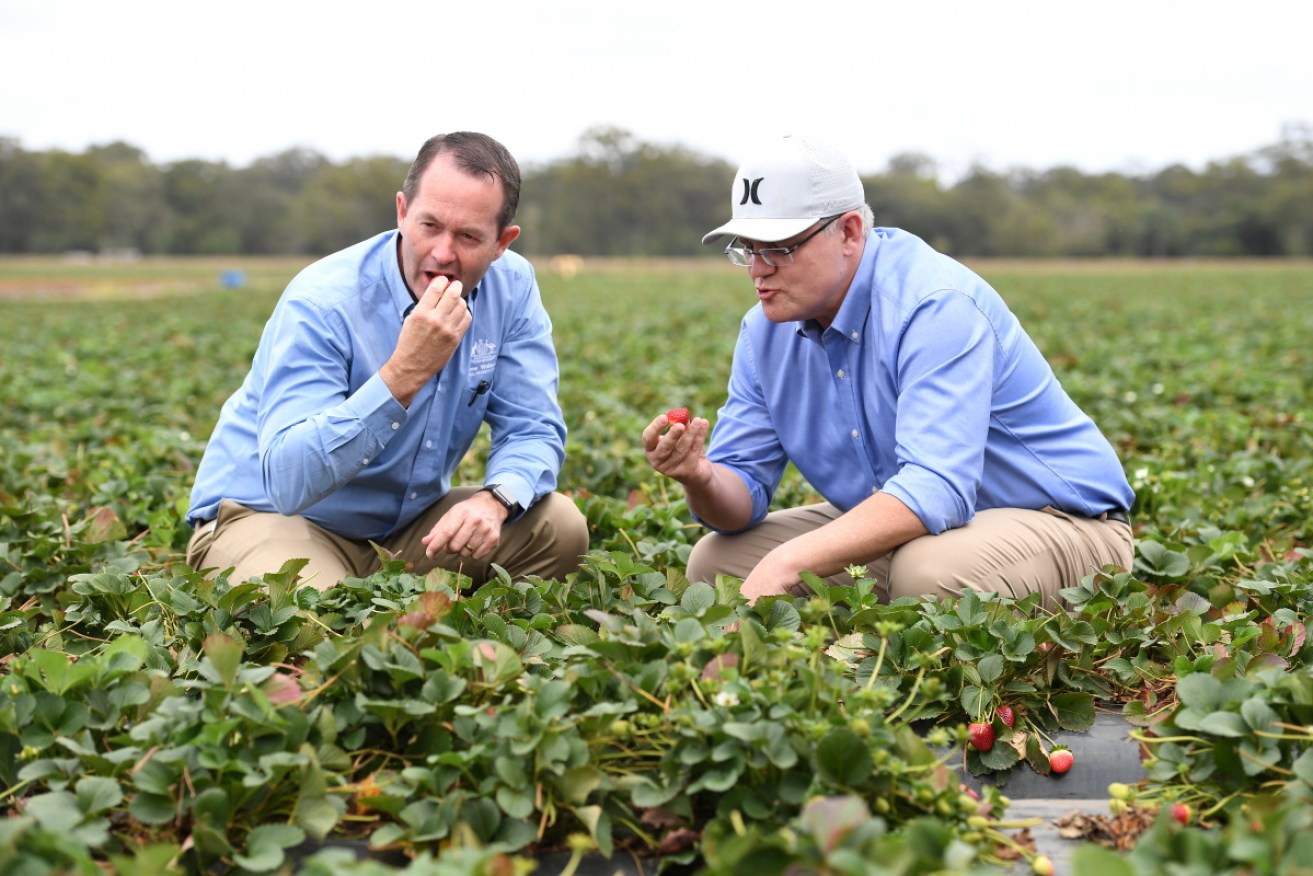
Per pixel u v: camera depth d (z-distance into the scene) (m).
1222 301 26.48
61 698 2.52
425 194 3.38
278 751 2.40
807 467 3.88
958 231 102.50
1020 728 3.00
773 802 2.38
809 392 3.76
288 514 3.52
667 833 2.45
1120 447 6.88
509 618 3.18
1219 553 3.95
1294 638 3.09
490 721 2.44
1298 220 98.38
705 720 2.38
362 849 2.43
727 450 3.97
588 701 2.63
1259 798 2.29
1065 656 3.13
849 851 1.82
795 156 3.36
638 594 3.36
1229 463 5.62
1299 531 4.79
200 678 2.85
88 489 5.42
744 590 3.24
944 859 2.02
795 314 3.51
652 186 109.44
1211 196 118.44
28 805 2.22
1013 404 3.60
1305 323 18.02
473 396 3.86
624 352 12.83
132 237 109.50
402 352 3.36
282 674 2.97
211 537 3.81
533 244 108.19
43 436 7.34
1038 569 3.47
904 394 3.46
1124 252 101.81
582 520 4.00
